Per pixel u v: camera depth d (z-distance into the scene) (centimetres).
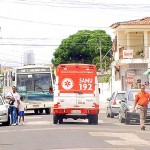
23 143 2478
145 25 7825
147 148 2291
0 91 6894
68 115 3981
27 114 5772
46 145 2359
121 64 7962
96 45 11775
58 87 3944
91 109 3922
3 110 3888
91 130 3192
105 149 2194
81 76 3956
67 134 2898
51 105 5556
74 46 11919
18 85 5531
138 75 7844
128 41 8006
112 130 3256
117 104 4944
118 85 8550
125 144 2434
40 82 5562
